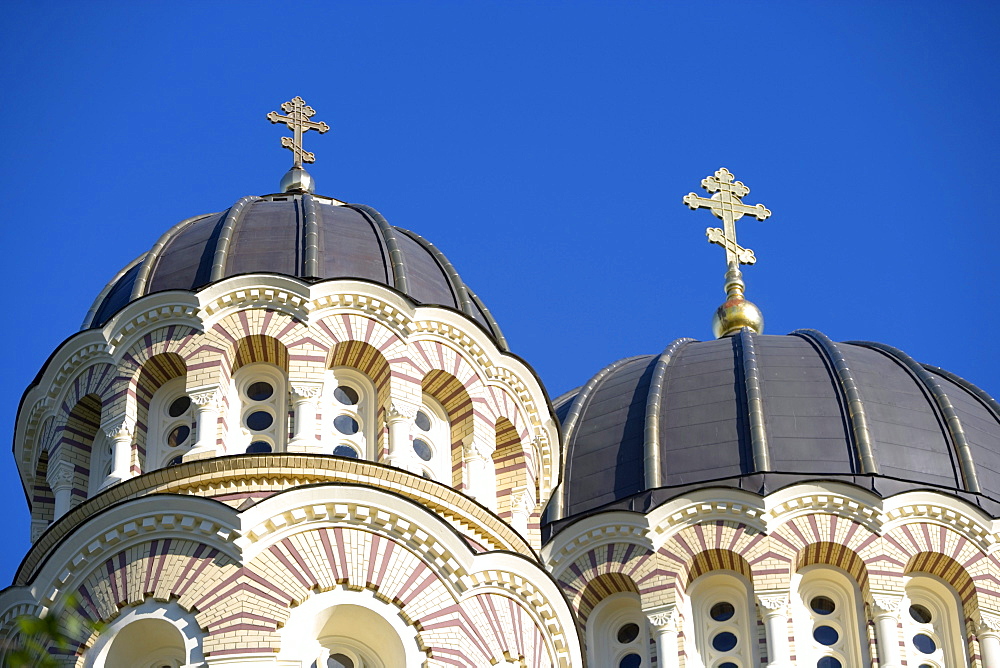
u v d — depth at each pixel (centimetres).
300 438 6944
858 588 7938
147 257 7650
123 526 6594
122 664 6462
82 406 7244
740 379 8650
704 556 8025
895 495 8025
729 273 10000
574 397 9012
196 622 6412
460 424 7312
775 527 8012
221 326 7188
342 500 6612
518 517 7350
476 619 6650
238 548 6506
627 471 8406
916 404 8525
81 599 6538
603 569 8094
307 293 7231
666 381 8781
